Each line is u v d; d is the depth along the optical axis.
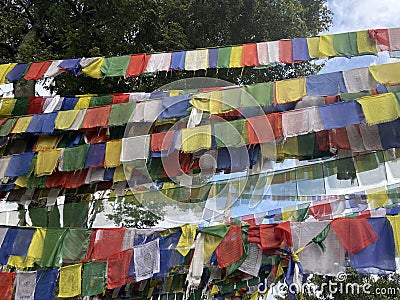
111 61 6.80
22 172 6.59
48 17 11.31
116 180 6.46
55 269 5.51
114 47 10.94
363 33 6.09
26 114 7.32
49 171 6.45
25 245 5.62
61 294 5.39
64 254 5.60
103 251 5.58
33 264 5.70
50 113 6.88
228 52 6.59
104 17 10.95
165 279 6.39
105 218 7.00
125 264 5.45
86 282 5.45
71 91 10.96
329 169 6.09
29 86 9.17
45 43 11.17
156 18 11.12
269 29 11.56
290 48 6.36
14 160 6.68
